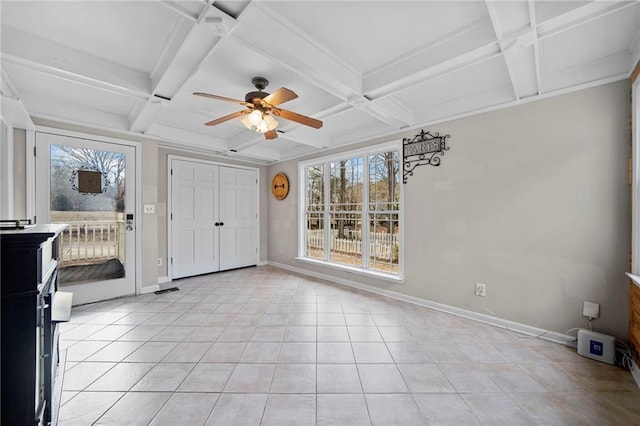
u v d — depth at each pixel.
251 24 1.66
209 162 4.84
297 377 1.86
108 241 3.41
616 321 2.08
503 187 2.62
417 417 1.51
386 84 2.25
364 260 3.95
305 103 2.92
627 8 1.59
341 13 1.67
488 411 1.55
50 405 1.30
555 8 1.50
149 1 1.58
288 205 5.22
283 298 3.53
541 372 1.92
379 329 2.62
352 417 1.50
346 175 4.25
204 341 2.36
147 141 3.73
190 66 2.06
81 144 3.20
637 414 1.53
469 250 2.86
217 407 1.58
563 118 2.30
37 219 2.92
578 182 2.24
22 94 2.76
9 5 1.60
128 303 3.31
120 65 2.28
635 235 1.92
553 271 2.36
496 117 2.66
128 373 1.89
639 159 1.90
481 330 2.59
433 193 3.14
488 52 1.84
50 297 1.33
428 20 1.73
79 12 1.67
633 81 1.94
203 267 4.77
